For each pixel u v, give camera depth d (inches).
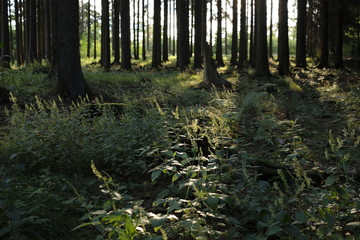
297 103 463.5
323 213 133.3
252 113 400.5
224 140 220.8
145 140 239.8
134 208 128.9
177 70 1102.4
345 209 153.1
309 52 1653.5
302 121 365.1
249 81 700.0
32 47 924.0
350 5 1274.6
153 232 143.7
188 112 319.9
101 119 263.9
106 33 1102.4
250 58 1369.3
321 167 222.5
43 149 210.7
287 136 260.4
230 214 156.9
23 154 213.6
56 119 239.3
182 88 587.5
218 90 601.6
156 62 1212.5
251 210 144.1
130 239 117.0
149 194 189.0
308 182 142.0
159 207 172.4
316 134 310.7
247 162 212.2
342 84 689.6
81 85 414.9
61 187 181.9
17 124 235.1
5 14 899.4
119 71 994.7
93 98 412.5
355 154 238.7
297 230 127.5
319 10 1381.6
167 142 214.8
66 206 158.6
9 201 136.9
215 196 140.3
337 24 1039.0
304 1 1072.2
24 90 441.7
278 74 886.4
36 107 369.7
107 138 235.6
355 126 308.2
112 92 551.2
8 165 205.9
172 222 147.9
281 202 133.6
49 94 422.6
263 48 791.1
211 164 169.9
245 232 144.8
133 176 214.5
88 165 218.2
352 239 127.5
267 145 274.5
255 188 166.1
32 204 146.8
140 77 738.2
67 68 411.8
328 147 269.0
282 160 227.3
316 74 892.6
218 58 1295.5
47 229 137.0
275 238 139.6
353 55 1578.5
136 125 253.3
